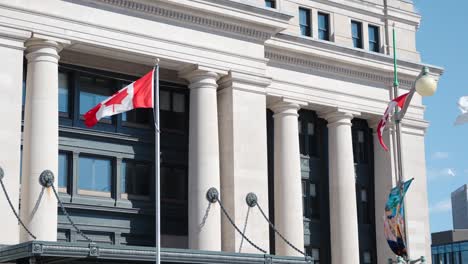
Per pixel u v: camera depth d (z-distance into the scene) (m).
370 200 56.38
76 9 40.69
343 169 53.31
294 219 49.38
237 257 38.12
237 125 45.53
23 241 37.59
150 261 35.38
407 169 56.06
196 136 44.47
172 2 43.09
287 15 47.62
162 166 46.44
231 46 46.03
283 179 50.00
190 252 36.56
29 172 38.34
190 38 44.47
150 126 46.41
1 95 37.88
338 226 52.75
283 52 50.59
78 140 43.22
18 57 38.72
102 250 33.69
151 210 45.22
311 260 40.97
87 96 44.12
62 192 42.16
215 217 43.50
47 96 39.16
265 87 47.22
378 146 56.44
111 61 44.28
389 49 57.31
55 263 35.84
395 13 58.06
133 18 42.53
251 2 46.56
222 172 45.56
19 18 38.88
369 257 55.56
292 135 50.72
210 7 44.50
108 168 44.34
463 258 89.44
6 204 37.00
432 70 58.31
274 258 39.41
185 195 47.09
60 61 42.94
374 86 55.56
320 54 51.94
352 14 56.00
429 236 56.38
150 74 35.81
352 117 54.41
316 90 52.38
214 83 45.31
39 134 38.66
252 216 44.91
